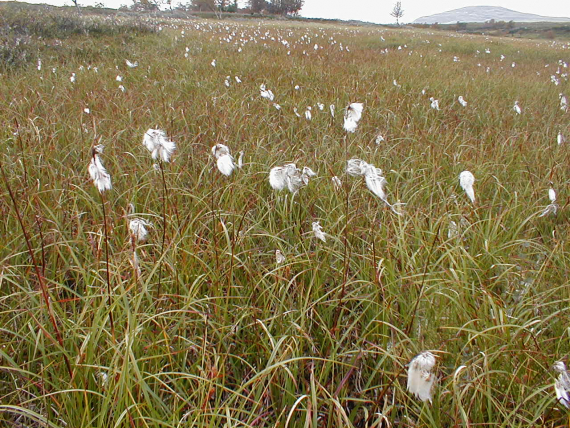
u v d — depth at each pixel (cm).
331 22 5431
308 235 321
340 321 254
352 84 828
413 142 513
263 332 235
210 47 1291
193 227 320
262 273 279
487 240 285
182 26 2172
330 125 562
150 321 230
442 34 3108
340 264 292
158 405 192
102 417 167
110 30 1332
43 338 202
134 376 193
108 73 860
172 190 343
